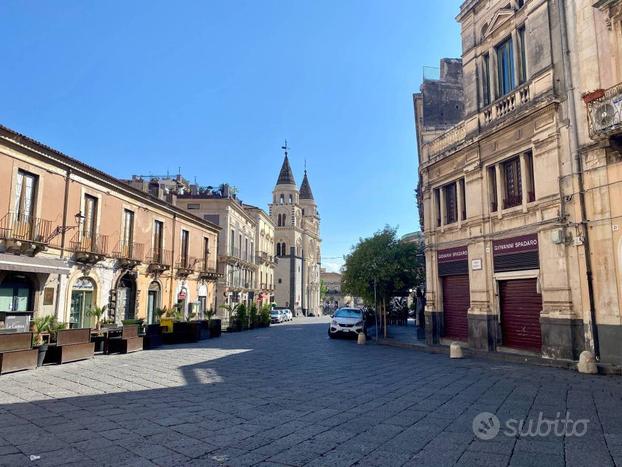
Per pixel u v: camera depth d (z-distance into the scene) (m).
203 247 35.91
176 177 48.22
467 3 16.98
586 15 12.00
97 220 22.08
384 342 20.19
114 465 4.50
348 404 7.32
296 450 4.96
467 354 15.02
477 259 15.63
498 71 15.79
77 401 7.54
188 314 32.38
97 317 19.39
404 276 23.09
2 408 7.00
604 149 11.27
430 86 24.47
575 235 11.89
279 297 82.88
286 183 87.31
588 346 11.41
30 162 17.89
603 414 6.49
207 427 5.91
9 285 17.19
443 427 5.88
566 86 12.38
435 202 18.91
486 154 15.50
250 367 12.06
